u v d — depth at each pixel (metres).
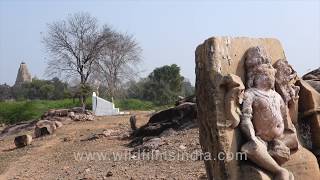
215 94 6.27
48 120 24.88
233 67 6.55
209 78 6.37
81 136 19.70
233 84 6.16
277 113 6.50
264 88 6.56
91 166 12.39
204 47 6.54
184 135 14.06
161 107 39.50
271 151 6.39
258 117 6.43
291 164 6.65
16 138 18.72
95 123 24.62
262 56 6.61
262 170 6.14
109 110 33.41
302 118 7.33
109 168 11.68
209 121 6.36
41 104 40.88
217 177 6.28
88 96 41.69
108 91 45.62
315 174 6.82
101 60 44.47
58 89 62.81
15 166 14.16
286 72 6.94
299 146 6.88
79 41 43.16
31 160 15.04
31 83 66.00
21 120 37.50
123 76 47.06
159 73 53.62
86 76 43.12
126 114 30.06
